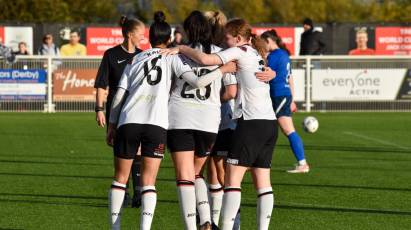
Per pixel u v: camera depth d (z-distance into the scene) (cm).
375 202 2623
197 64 1966
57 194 2752
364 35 7650
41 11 10769
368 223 2289
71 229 2200
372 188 2909
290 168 3434
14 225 2241
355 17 13062
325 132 5003
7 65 6194
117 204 1972
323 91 6419
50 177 3139
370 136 4775
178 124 1969
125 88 1964
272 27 7388
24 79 6231
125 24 2394
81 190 2834
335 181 3072
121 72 2377
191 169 1983
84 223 2277
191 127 1967
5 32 7200
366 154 3938
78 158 3734
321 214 2417
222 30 2117
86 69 6316
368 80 6462
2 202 2592
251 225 2266
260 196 1995
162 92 1944
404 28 7700
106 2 11738
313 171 3341
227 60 1936
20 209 2477
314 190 2859
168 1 12619
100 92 2375
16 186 2911
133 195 2592
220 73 1927
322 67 6406
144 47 6406
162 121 1939
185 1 12619
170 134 1978
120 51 2394
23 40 7219
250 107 1961
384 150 4103
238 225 2048
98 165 3497
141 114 1933
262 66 1980
